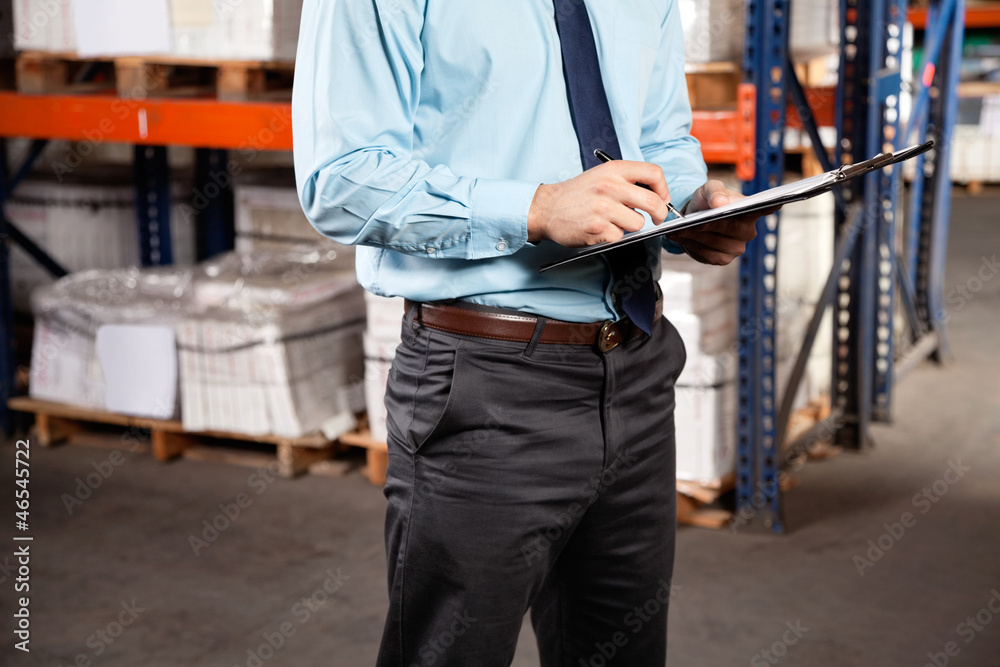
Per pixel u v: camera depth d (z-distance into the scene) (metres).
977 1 11.38
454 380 1.38
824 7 3.61
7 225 4.47
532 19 1.35
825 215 4.31
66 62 4.23
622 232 1.25
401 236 1.28
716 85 3.59
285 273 4.28
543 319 1.38
